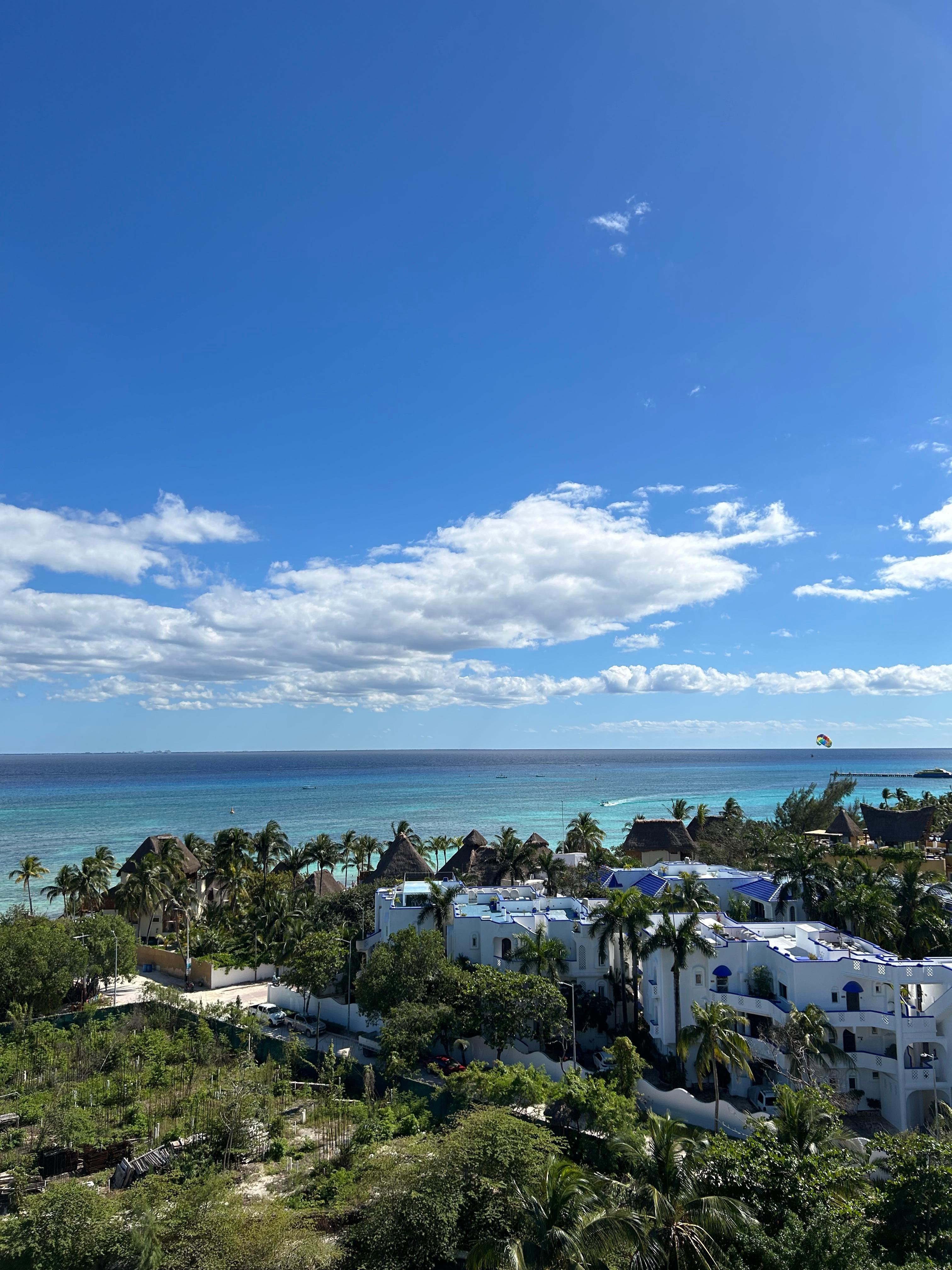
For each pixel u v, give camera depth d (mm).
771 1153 33219
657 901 67812
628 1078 50125
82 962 72062
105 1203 35375
